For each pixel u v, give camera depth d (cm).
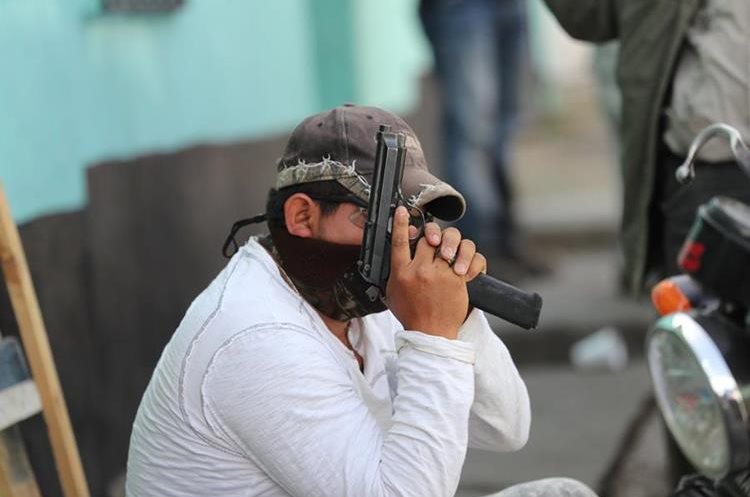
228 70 1092
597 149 2692
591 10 822
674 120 777
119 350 902
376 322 553
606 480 998
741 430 596
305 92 1258
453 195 496
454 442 480
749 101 753
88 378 857
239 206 1104
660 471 1012
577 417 1160
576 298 1521
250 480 498
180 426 494
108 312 887
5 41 791
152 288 951
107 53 908
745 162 614
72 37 864
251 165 1128
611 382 1265
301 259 503
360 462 479
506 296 502
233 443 492
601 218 1956
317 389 483
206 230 1041
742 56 755
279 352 482
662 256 834
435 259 490
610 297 1517
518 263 1648
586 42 855
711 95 759
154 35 971
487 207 1620
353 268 499
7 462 635
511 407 549
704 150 759
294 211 500
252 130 1134
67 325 836
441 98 1627
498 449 566
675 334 620
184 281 1003
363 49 1425
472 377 492
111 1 904
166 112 984
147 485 512
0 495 630
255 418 482
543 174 2445
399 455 479
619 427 1125
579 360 1316
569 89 3100
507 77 1625
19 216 792
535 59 2752
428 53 1681
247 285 503
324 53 1312
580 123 2941
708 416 613
